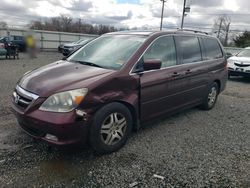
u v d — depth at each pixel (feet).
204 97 18.10
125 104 11.75
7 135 12.71
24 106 10.50
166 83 13.64
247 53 39.06
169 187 9.29
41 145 11.79
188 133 14.43
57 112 9.68
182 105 15.64
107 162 10.77
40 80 10.94
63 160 10.70
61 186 9.05
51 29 119.03
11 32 82.12
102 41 14.87
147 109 12.89
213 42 19.19
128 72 11.76
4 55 50.37
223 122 16.72
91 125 10.43
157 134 14.02
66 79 10.66
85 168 10.23
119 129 11.64
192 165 10.85
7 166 10.04
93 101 10.25
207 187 9.39
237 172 10.49
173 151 12.05
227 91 27.89
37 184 9.09
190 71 15.51
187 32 16.43
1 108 16.79
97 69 11.78
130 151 11.83
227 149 12.59
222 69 19.69
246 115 18.62
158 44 13.70
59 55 68.44
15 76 29.78
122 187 9.17
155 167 10.55
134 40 13.60
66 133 9.71
